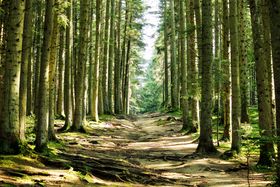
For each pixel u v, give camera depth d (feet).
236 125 58.23
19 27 37.88
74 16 119.03
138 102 293.43
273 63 29.58
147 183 38.99
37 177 32.73
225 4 75.05
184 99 94.22
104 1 147.02
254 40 49.57
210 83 62.85
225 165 52.29
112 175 38.04
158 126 114.52
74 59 115.24
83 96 93.86
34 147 45.27
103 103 138.31
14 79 37.45
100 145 69.46
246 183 39.99
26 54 43.98
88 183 34.50
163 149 69.41
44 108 45.37
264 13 58.65
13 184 29.09
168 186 38.52
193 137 81.46
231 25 61.72
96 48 108.37
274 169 39.47
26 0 46.47
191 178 44.09
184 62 94.89
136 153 64.13
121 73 177.47
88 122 100.73
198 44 83.41
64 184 32.55
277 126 29.73
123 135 92.94
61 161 38.11
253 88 171.12
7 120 37.06
